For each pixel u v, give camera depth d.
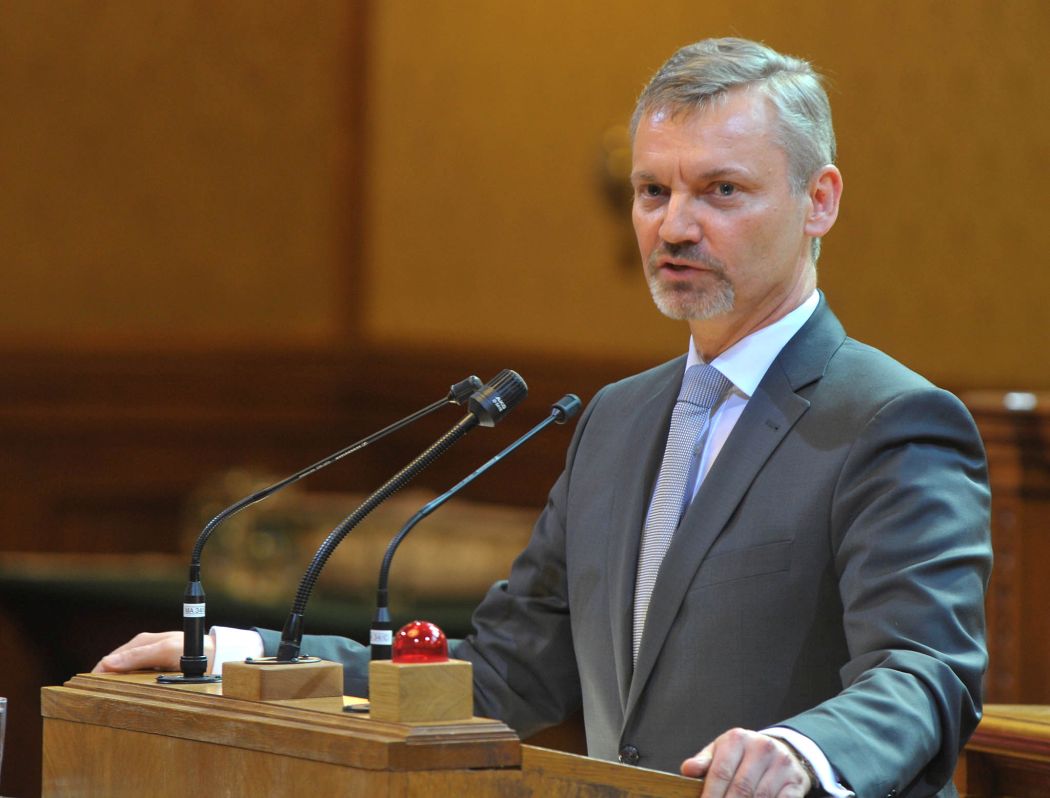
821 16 28.11
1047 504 12.00
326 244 25.89
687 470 8.29
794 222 8.05
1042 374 30.17
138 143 24.97
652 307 27.39
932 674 6.79
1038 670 11.91
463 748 6.10
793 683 7.55
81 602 18.19
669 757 7.75
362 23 25.83
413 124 26.05
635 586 8.24
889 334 28.89
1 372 24.16
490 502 26.22
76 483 24.62
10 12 24.25
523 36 26.56
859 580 7.21
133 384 24.92
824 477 7.64
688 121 7.95
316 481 25.58
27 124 24.36
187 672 7.69
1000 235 29.84
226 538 19.61
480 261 26.34
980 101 29.58
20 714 18.42
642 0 26.91
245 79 25.52
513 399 7.87
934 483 7.34
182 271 25.20
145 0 24.97
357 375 25.86
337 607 17.16
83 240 24.66
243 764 6.66
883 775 6.42
